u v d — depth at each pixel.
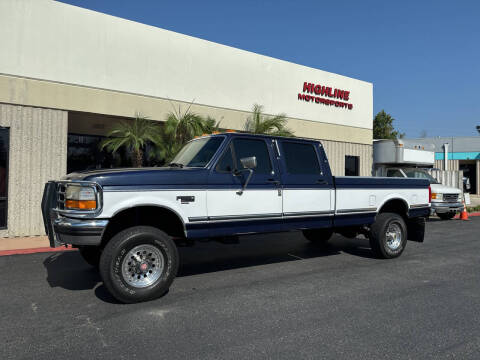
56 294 5.10
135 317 4.23
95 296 5.01
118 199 4.67
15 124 9.65
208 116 12.27
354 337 3.68
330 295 5.00
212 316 4.25
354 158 17.86
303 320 4.12
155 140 11.45
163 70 12.05
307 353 3.35
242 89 13.94
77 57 10.53
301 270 6.37
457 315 4.27
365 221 7.11
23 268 6.54
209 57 13.07
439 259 7.26
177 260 4.97
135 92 11.52
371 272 6.23
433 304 4.64
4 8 9.48
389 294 5.04
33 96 9.88
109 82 11.06
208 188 5.35
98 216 4.55
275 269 6.43
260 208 5.82
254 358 3.26
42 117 10.02
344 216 6.80
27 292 5.20
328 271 6.30
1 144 9.54
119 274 4.57
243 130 13.95
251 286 5.42
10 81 9.55
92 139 14.06
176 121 11.45
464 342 3.58
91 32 10.76
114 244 4.58
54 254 7.73
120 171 4.87
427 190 7.95
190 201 5.19
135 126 11.06
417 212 7.78
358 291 5.18
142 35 11.65
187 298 4.88
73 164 13.67
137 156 11.47
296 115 15.57
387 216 7.25
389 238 7.29
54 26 10.18
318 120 16.31
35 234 9.90
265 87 14.60
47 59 10.08
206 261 7.08
